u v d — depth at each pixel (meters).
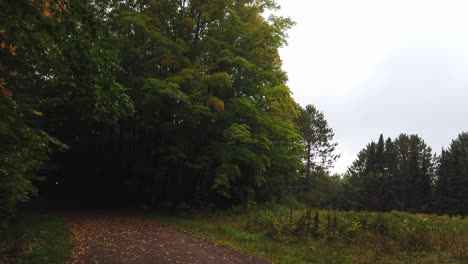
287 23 21.12
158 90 17.14
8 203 9.83
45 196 26.83
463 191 58.75
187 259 10.05
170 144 21.30
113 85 7.72
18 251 8.91
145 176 22.25
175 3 21.47
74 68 7.02
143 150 23.38
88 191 26.59
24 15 5.23
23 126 7.25
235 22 20.62
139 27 18.91
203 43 21.41
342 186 73.81
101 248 10.67
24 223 12.79
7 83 8.09
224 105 19.98
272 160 23.28
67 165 25.33
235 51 20.67
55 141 8.62
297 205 27.28
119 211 20.52
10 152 7.87
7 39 6.31
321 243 12.75
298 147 23.50
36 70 8.87
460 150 76.50
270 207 22.77
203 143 20.98
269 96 20.62
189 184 22.41
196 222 17.41
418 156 77.25
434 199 62.00
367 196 65.50
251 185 24.20
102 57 7.15
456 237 12.88
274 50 22.64
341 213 18.00
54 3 5.77
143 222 16.81
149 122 20.03
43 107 17.33
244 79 20.86
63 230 12.87
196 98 18.64
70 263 8.80
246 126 18.59
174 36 21.89
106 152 25.42
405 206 62.28
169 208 21.39
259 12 22.94
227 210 21.41
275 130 21.03
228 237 14.06
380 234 13.30
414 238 12.48
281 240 13.20
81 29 6.39
